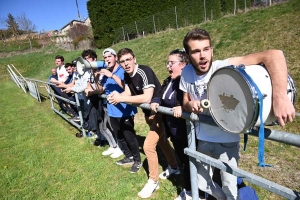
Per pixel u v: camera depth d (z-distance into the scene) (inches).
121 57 91.1
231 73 45.8
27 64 761.6
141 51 452.4
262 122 43.8
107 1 729.6
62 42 1122.7
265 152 120.6
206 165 74.4
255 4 432.1
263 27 291.1
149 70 93.4
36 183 121.6
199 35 56.2
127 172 121.4
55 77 246.4
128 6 737.0
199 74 62.5
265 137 48.8
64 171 130.8
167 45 422.0
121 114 111.0
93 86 134.6
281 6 333.7
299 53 210.1
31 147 169.5
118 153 139.9
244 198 62.9
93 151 150.9
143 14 735.1
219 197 74.4
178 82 83.0
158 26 628.1
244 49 271.3
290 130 138.4
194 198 76.2
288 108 41.5
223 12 530.3
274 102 43.5
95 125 143.7
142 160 131.4
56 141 176.2
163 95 88.7
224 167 56.7
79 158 143.3
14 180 126.3
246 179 51.5
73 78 181.2
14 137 194.9
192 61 59.8
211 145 69.1
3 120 254.2
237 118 47.4
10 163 147.2
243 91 44.2
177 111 68.5
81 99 173.2
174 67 81.4
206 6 524.7
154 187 102.0
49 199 108.0
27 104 328.8
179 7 574.6
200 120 61.7
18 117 261.7
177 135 87.9
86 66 116.1
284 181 97.3
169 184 107.5
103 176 120.7
